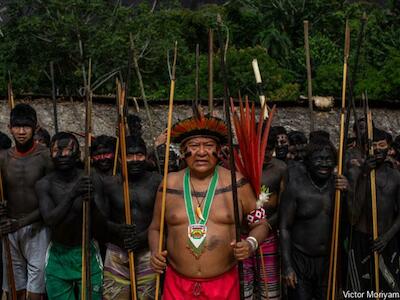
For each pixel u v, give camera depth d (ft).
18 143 18.45
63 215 16.52
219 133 14.40
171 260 14.60
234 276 14.71
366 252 18.29
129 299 17.56
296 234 18.53
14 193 18.58
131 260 16.12
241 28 100.37
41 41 71.10
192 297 14.42
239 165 14.89
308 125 41.93
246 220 14.94
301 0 100.27
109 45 69.62
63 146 17.30
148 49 72.64
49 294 18.10
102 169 19.61
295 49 98.32
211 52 21.39
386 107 45.03
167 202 14.60
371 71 80.02
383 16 98.78
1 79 70.38
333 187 18.39
